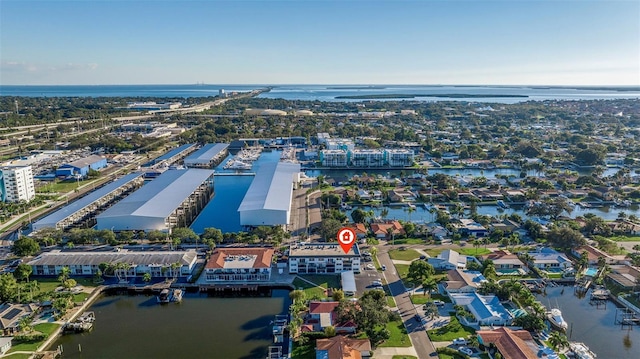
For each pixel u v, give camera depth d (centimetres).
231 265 17500
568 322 14725
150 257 17988
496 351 12556
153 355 12900
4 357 12506
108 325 14538
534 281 17300
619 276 17188
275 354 12825
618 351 13200
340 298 15238
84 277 17500
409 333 13750
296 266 17912
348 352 12150
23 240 19100
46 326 14062
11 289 15412
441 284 16712
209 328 14362
